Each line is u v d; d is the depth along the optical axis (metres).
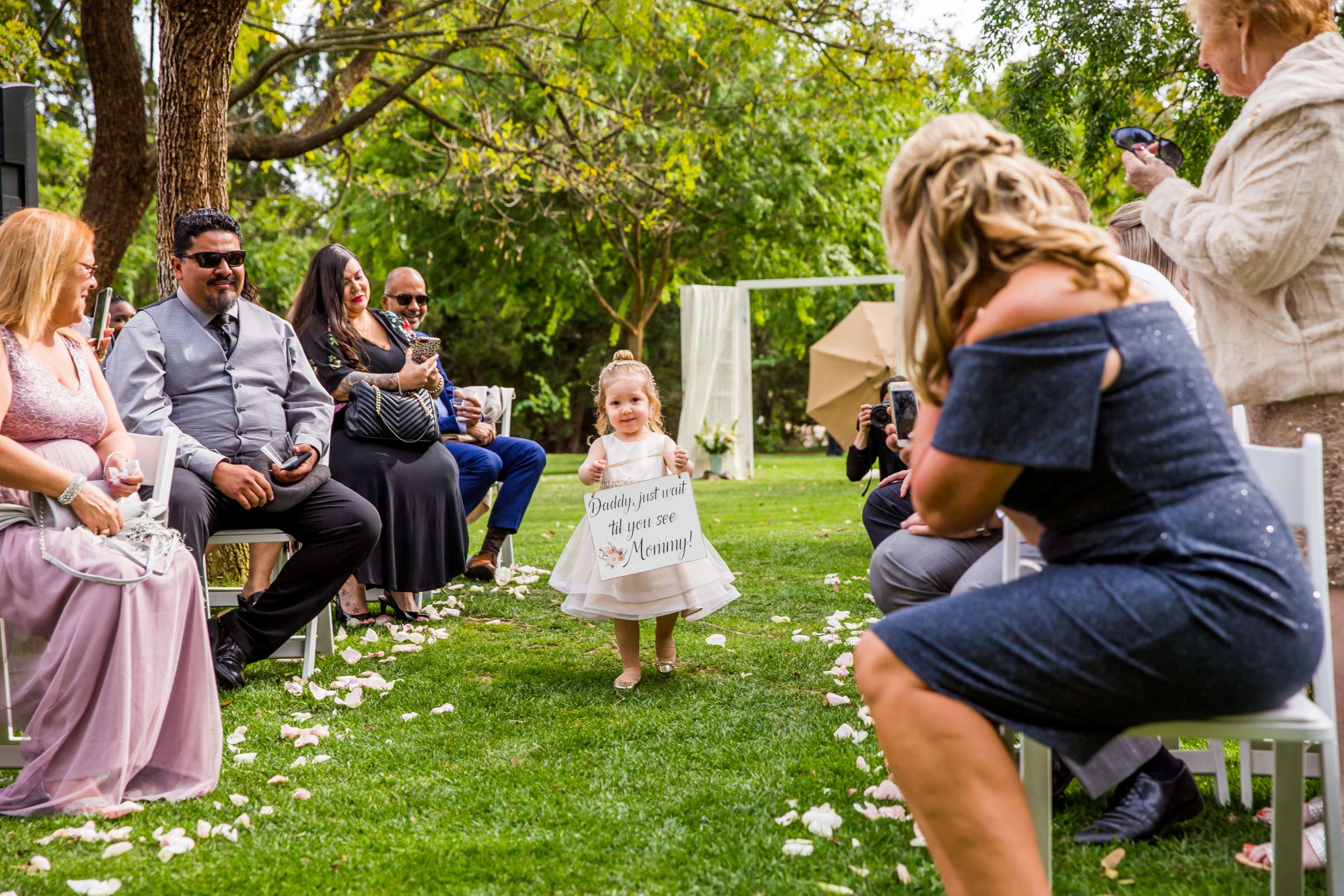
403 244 17.95
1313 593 1.67
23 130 4.92
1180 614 1.55
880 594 3.12
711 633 4.94
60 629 2.80
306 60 11.92
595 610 3.98
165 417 4.21
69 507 2.92
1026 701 1.62
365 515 4.21
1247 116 2.35
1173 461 1.59
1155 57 7.66
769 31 10.34
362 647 4.74
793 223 17.67
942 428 1.62
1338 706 2.33
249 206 18.41
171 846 2.49
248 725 3.54
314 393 4.63
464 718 3.62
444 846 2.52
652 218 13.10
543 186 12.60
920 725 1.65
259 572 4.95
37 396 3.04
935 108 10.09
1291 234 2.26
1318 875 2.28
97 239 7.86
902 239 1.79
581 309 27.05
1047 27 7.91
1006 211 1.65
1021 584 1.68
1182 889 2.22
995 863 1.63
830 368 17.59
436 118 10.84
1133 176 2.73
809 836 2.54
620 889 2.28
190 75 5.96
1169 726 1.68
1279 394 2.39
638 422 4.19
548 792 2.88
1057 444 1.55
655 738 3.37
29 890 2.26
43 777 2.80
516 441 6.48
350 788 2.93
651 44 11.98
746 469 16.23
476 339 29.20
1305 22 2.42
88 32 7.49
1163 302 1.68
